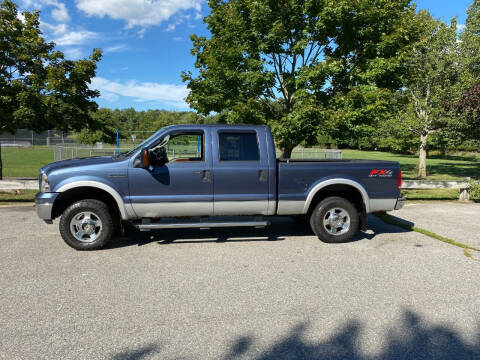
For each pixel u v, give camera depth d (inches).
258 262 190.9
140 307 136.3
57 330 118.9
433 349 109.0
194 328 120.9
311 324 124.2
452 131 630.5
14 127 403.2
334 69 327.0
